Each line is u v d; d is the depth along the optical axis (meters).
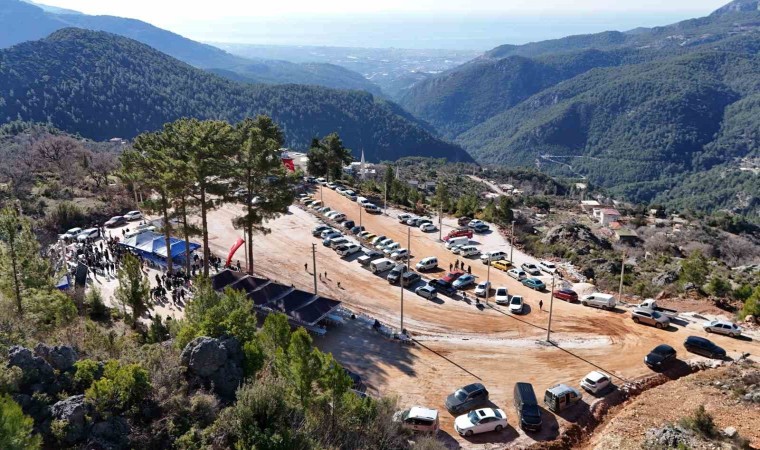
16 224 37.16
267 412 23.89
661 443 30.41
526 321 51.22
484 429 34.06
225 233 79.06
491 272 66.12
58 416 21.64
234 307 35.06
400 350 45.44
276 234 78.69
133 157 59.59
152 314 48.88
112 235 76.19
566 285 60.62
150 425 23.12
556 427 34.84
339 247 70.50
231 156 58.81
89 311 45.41
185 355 28.17
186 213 61.62
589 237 82.75
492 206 95.31
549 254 73.06
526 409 34.75
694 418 31.94
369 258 66.75
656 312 49.12
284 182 59.69
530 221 97.94
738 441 29.98
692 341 43.62
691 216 145.00
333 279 62.56
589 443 33.53
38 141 121.06
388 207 99.19
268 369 29.84
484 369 42.38
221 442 22.59
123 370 24.44
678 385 38.66
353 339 47.31
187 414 24.31
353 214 91.88
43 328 33.66
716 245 102.88
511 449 32.56
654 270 67.06
